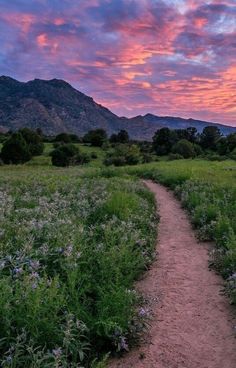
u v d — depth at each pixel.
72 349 4.98
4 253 7.13
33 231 8.63
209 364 5.46
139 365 5.41
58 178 24.91
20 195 15.69
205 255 10.66
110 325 5.47
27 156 100.75
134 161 88.38
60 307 5.44
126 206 12.93
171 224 14.85
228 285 7.66
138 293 7.16
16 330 4.89
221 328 6.46
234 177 29.95
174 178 29.16
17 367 4.43
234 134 135.88
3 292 5.18
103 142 147.75
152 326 6.49
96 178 27.62
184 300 7.58
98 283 6.89
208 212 13.95
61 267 6.92
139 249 9.55
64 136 161.38
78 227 9.48
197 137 170.50
